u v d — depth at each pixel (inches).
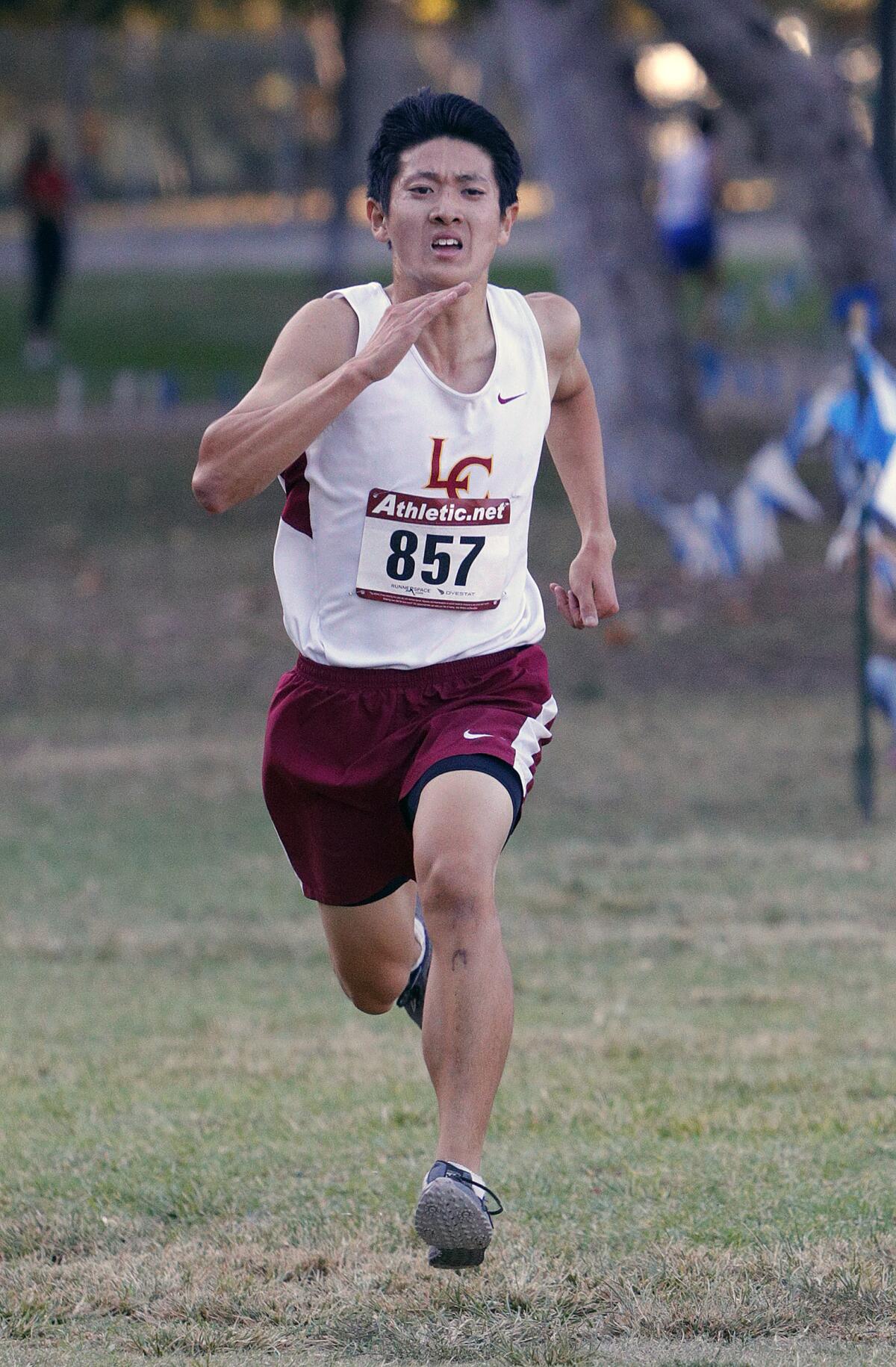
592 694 1610.5
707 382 3211.1
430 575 529.7
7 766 1393.9
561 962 938.1
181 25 5147.6
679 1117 687.1
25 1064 778.2
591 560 572.1
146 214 4739.2
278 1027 843.4
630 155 2287.2
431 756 519.2
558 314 553.0
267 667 1712.6
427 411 517.7
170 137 4660.4
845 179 2078.0
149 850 1176.8
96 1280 538.0
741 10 2078.0
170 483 2615.7
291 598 543.8
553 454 586.9
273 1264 545.3
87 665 1726.1
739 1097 719.1
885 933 984.3
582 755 1409.9
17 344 3902.6
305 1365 478.9
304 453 526.3
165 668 1711.4
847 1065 759.1
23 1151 655.8
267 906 1063.0
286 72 4562.0
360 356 499.2
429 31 5305.1
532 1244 558.3
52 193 3690.9
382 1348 489.4
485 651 538.9
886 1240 552.1
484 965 487.5
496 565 534.9
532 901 1053.2
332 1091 738.8
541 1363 474.9
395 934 577.3
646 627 1833.2
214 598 1979.6
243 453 495.5
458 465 522.0
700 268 3587.6
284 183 4783.5
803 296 4515.3
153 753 1432.1
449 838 496.1
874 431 1150.3
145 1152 652.7
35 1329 506.9
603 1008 856.9
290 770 544.4
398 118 529.7
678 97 4889.3
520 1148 655.8
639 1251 548.4
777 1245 547.5
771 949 957.2
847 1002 860.6
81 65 4463.6
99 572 2097.7
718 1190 603.2
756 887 1075.3
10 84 4468.5
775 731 1473.9
